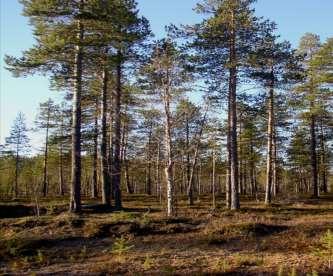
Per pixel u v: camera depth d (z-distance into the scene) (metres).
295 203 34.53
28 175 58.94
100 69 28.78
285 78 31.88
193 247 16.73
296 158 53.69
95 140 40.38
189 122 38.88
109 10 24.81
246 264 13.73
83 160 48.97
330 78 40.91
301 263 13.54
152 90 27.69
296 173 64.06
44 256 15.73
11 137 61.62
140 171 57.66
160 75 25.45
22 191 73.25
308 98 42.16
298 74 31.84
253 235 18.50
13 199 41.22
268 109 36.16
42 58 24.20
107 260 14.98
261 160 57.38
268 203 34.00
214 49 29.69
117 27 26.12
